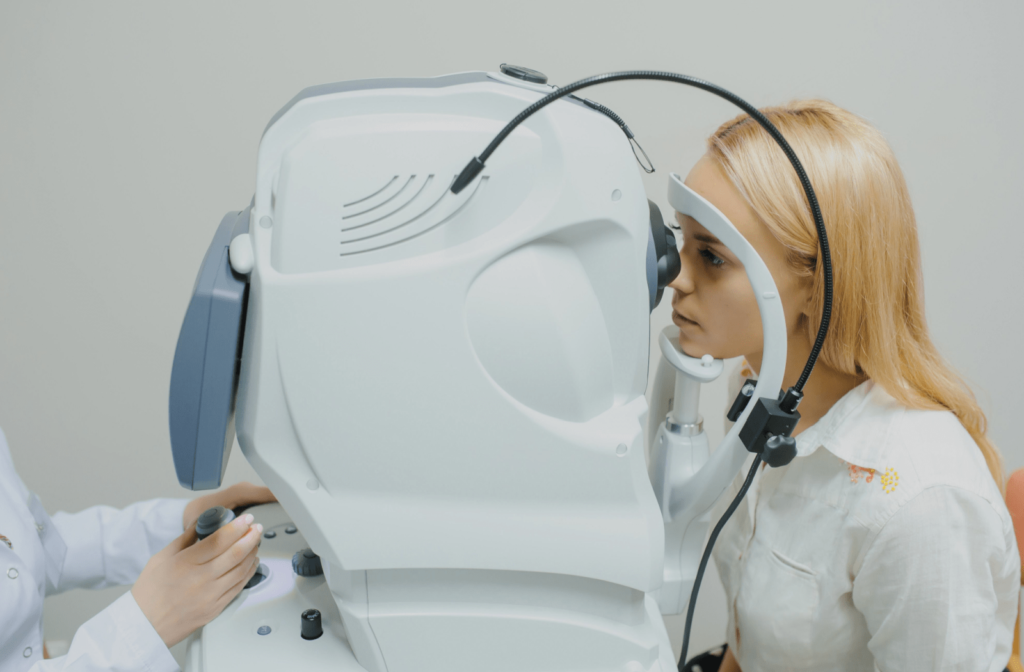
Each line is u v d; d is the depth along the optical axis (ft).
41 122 3.69
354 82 1.74
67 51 3.59
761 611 2.51
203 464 1.65
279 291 1.52
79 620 4.58
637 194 1.67
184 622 1.87
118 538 2.72
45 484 4.34
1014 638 2.67
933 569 2.06
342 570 1.75
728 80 3.83
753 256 1.86
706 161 2.23
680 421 2.35
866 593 2.25
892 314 2.24
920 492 2.09
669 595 2.44
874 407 2.34
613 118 1.76
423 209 1.54
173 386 1.58
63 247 3.92
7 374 4.10
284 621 1.95
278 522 2.43
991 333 4.27
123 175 3.84
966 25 3.69
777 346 1.91
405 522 1.69
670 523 2.39
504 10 3.69
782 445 1.85
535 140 1.55
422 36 3.73
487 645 1.80
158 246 4.00
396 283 1.53
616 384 1.82
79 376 4.17
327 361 1.56
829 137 2.09
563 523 1.72
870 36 3.73
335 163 1.51
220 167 3.89
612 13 3.70
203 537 1.99
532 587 1.79
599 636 1.80
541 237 1.59
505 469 1.67
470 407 1.61
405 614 1.76
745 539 2.83
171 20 3.59
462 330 1.56
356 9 3.66
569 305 1.64
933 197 4.00
